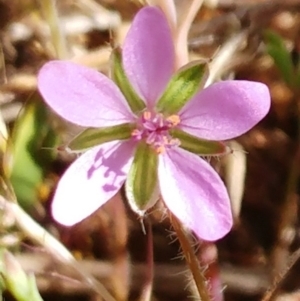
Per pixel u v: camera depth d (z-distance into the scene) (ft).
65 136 0.18
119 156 0.15
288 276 0.19
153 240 0.19
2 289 0.17
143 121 0.15
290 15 0.20
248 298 0.19
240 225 0.19
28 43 0.20
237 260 0.19
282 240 0.19
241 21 0.20
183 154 0.15
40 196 0.19
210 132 0.15
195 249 0.17
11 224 0.17
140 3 0.18
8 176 0.17
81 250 0.19
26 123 0.17
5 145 0.17
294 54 0.21
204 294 0.16
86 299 0.19
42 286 0.18
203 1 0.19
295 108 0.20
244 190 0.20
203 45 0.20
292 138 0.20
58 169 0.19
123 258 0.18
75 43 0.20
